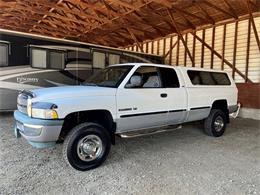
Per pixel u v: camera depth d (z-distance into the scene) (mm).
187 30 11812
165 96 4285
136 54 10453
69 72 8078
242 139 5324
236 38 9758
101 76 4406
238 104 6027
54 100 3119
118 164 3594
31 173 3188
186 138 5332
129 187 2838
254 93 8891
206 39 11047
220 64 10391
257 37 8836
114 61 9453
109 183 2939
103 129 3545
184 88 4656
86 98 3346
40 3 9648
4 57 6715
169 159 3852
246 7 9000
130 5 9523
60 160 3703
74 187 2816
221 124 5582
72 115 3342
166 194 2680
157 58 11781
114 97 3623
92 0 9977
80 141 3318
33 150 4145
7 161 3602
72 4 10664
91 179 3049
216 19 10445
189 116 4809
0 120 6727
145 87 4055
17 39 6945
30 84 7238
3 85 6723
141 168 3441
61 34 15531
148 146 4617
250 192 2766
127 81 3852
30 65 7219
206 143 4910
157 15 10750
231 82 5883
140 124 4020
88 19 12438
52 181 2963
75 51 8219
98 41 16281
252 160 3871
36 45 7324
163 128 4508
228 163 3713
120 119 3699
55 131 3105
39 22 13445
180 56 12297
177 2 9398
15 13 11797
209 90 5188
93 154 3443
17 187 2777
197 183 2971
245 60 9484
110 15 10805
